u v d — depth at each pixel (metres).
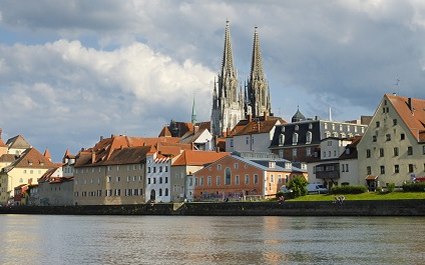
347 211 127.12
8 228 108.69
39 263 56.12
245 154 190.62
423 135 153.25
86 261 57.16
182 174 199.75
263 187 175.00
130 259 58.12
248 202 146.25
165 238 80.06
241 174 181.25
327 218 121.50
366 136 163.50
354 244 68.00
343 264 53.44
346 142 174.25
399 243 68.00
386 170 158.62
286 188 162.38
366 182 162.00
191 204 161.75
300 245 68.19
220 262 55.47
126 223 123.25
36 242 76.75
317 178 175.50
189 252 62.91
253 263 54.75
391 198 131.75
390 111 158.88
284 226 98.75
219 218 136.25
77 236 86.50
